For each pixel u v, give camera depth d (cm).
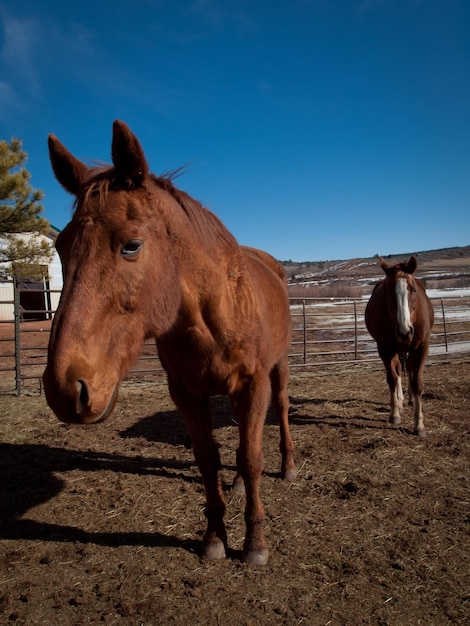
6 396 705
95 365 176
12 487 381
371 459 423
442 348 1075
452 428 509
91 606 231
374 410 599
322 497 349
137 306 195
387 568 260
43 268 1358
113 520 321
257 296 268
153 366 957
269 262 434
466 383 715
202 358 242
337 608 227
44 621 222
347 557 271
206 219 251
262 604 230
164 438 505
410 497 346
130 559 272
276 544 285
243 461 262
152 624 218
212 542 273
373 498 345
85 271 181
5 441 502
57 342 171
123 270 187
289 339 389
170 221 217
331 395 680
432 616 221
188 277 229
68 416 169
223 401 670
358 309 2000
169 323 220
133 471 410
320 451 446
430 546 280
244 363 250
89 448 477
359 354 1057
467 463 410
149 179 210
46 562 270
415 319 495
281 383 383
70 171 220
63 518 326
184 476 397
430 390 682
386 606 228
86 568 264
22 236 1622
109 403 183
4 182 1131
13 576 258
